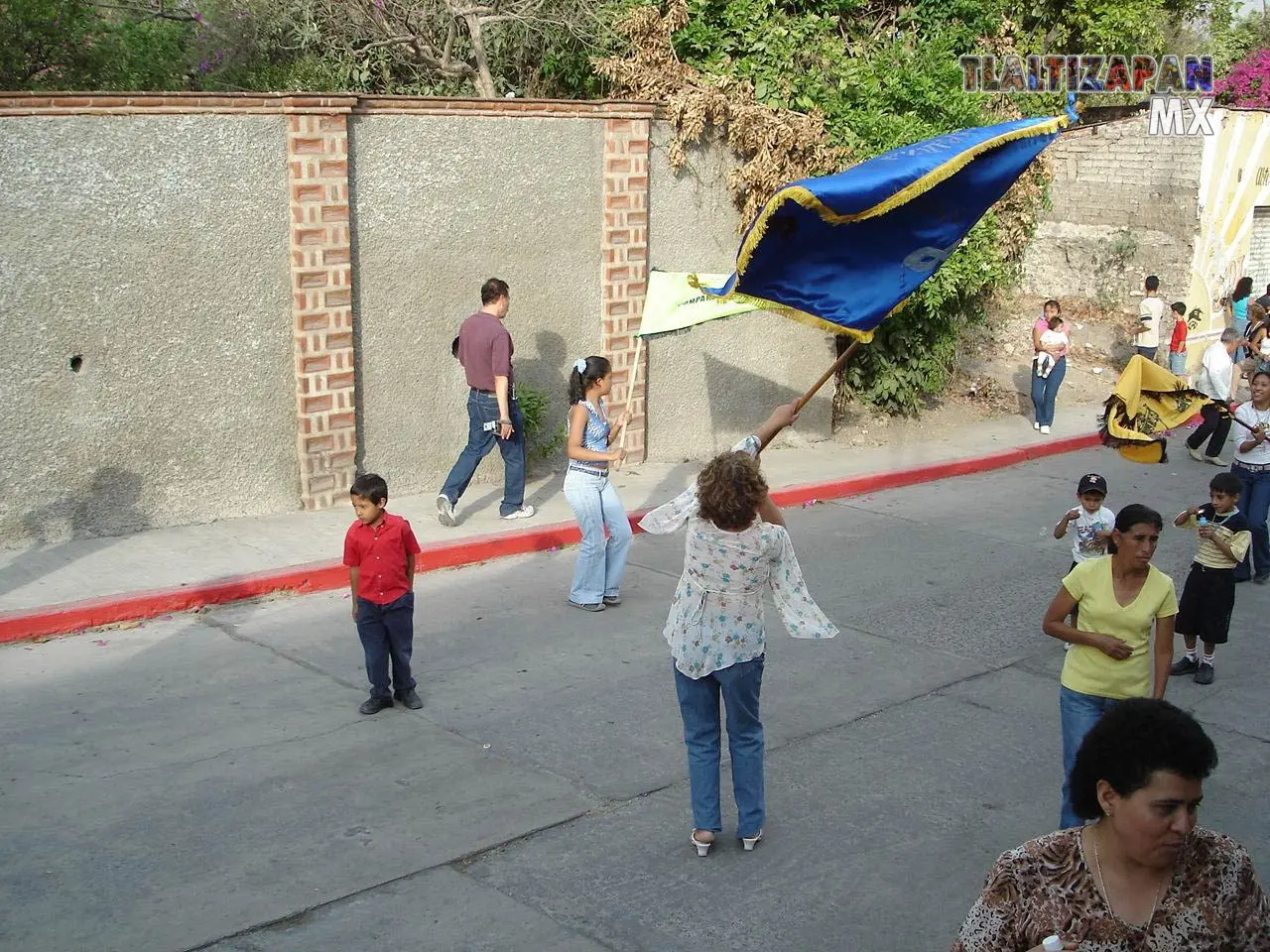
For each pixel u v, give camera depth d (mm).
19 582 8594
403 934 4961
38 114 8859
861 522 12094
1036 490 13625
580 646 8391
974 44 15445
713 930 5105
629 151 12234
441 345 11375
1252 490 10484
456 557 10000
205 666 7711
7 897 5070
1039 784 6609
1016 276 17328
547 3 13625
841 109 13727
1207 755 2705
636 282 12609
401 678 7211
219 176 9742
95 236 9242
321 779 6273
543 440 12336
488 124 11266
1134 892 2766
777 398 14352
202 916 5008
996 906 2840
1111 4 20406
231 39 13422
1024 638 8969
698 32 13398
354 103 10281
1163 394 9156
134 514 9789
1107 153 20688
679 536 11266
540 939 4977
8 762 6289
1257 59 24281
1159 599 5387
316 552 9570
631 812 6102
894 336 15531
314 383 10453
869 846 5875
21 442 9156
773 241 6379
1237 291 19703
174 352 9758
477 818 5957
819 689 7879
